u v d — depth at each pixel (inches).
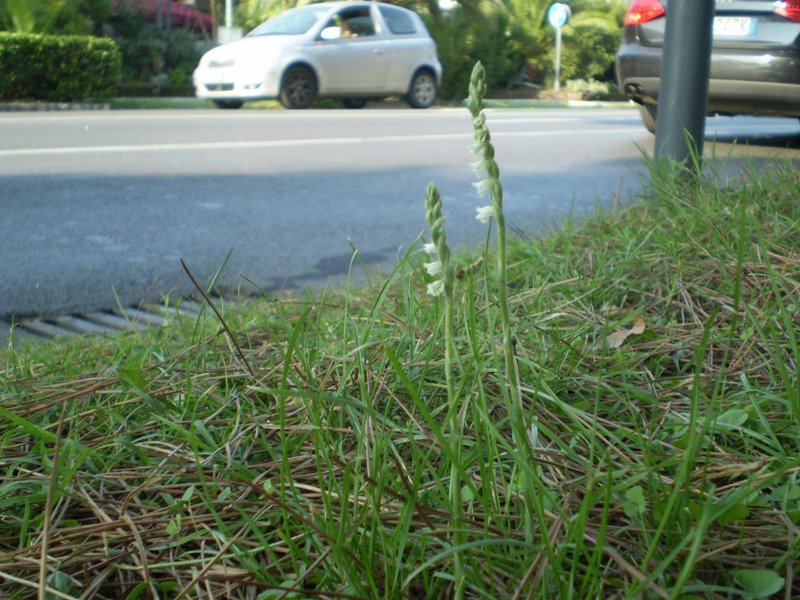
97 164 244.1
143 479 58.9
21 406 70.2
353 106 547.8
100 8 578.6
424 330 81.7
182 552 50.2
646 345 79.0
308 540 48.8
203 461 59.1
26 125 332.2
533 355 73.5
